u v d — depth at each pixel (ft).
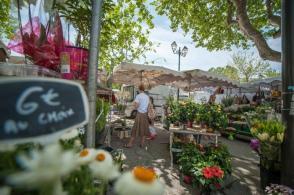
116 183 2.10
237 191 12.34
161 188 2.09
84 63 6.34
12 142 1.79
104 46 14.79
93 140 5.08
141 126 20.77
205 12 30.12
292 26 11.19
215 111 17.31
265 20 30.19
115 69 25.67
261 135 12.18
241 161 18.70
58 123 2.14
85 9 8.41
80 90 2.45
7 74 5.08
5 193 1.57
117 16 27.81
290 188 10.71
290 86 11.25
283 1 11.59
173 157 16.55
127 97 50.85
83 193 2.26
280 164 11.80
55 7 7.86
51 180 1.59
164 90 51.19
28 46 6.08
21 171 1.60
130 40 42.27
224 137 31.40
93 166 2.40
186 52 43.62
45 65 6.21
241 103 37.76
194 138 19.76
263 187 12.54
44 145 2.00
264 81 36.04
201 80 30.42
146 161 16.70
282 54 11.69
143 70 22.48
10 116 1.82
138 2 25.23
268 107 25.26
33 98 1.98
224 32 33.50
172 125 18.40
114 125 25.73
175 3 29.66
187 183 12.48
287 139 11.28
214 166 11.69
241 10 24.14
